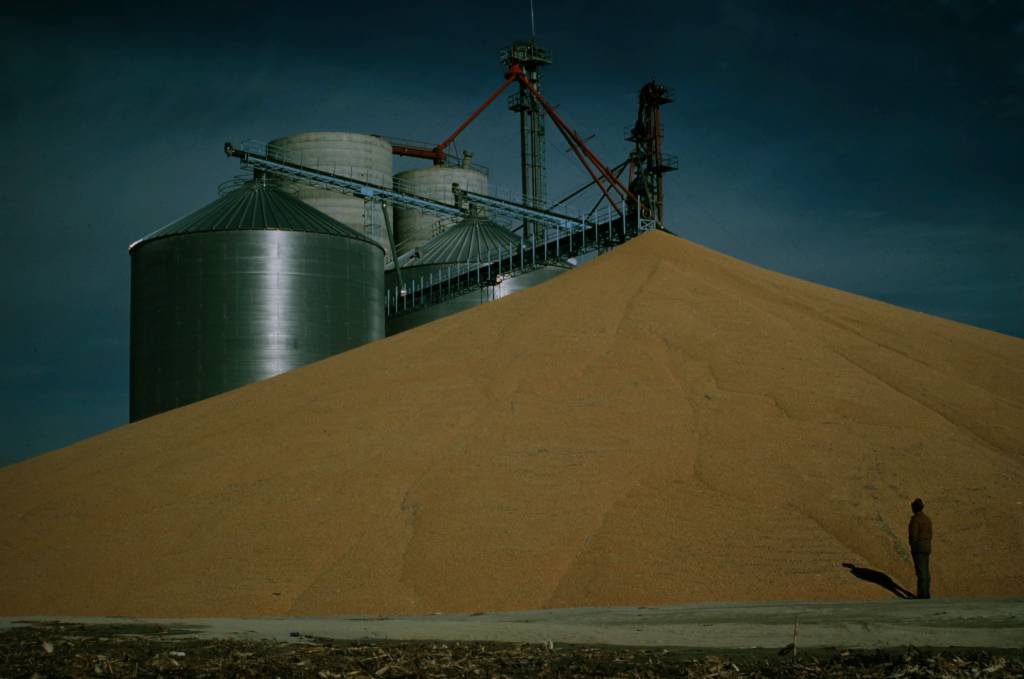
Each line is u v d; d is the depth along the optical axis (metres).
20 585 25.81
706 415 30.08
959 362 36.84
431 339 39.69
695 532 24.44
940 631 16.64
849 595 21.78
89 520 29.20
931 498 25.58
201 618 22.38
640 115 79.00
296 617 22.17
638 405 30.94
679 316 37.25
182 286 62.19
